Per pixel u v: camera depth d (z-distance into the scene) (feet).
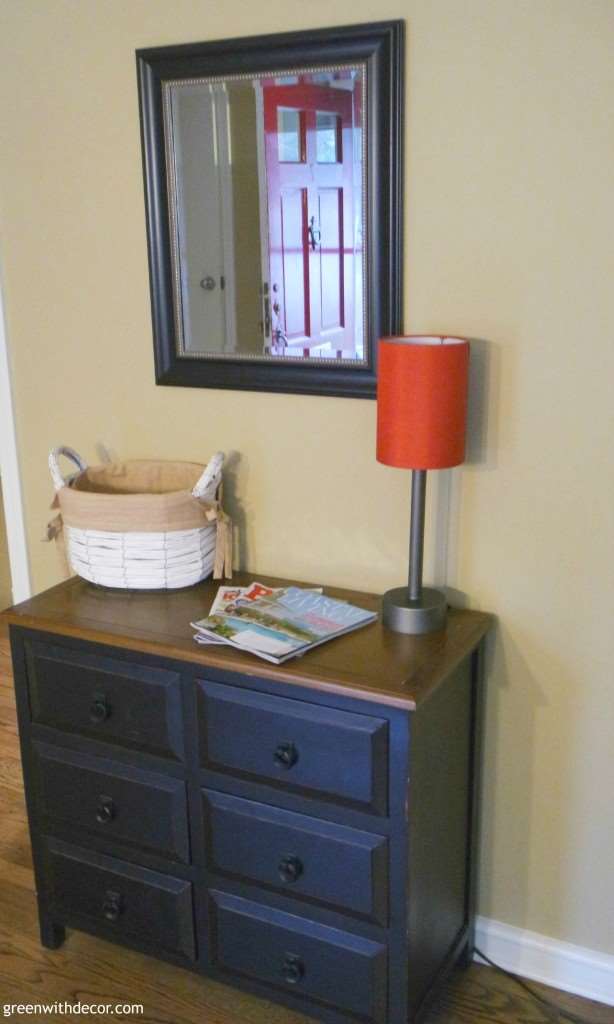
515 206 5.80
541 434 6.07
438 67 5.81
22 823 8.66
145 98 6.63
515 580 6.37
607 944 6.70
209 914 6.39
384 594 6.42
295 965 6.10
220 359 6.91
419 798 5.65
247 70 6.28
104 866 6.74
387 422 5.69
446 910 6.43
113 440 7.63
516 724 6.61
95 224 7.19
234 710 5.86
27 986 6.88
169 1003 6.73
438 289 6.13
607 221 5.60
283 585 6.97
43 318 7.64
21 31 7.07
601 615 6.18
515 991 6.82
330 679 5.45
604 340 5.76
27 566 8.45
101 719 6.36
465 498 6.38
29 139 7.27
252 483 7.12
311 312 6.50
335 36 5.95
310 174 6.27
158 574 6.69
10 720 10.32
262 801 5.94
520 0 5.52
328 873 5.82
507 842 6.84
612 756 6.37
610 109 5.46
